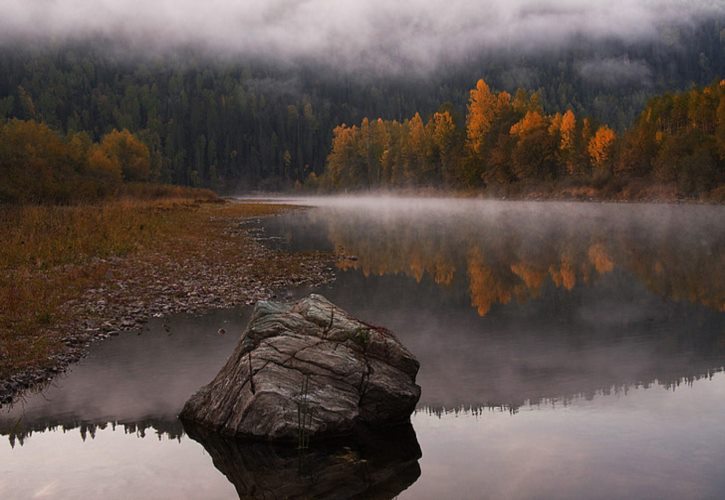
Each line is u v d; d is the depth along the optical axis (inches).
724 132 2910.9
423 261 1020.5
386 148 5689.0
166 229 1322.6
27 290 605.3
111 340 514.9
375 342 373.1
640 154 3361.2
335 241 1370.6
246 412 330.0
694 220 1894.7
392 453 307.7
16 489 272.8
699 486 263.6
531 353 482.9
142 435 333.1
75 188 1670.8
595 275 855.1
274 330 373.7
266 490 270.2
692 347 493.0
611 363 454.0
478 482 272.7
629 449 302.7
